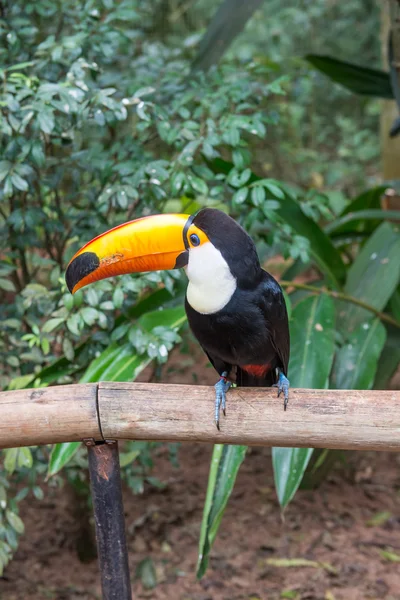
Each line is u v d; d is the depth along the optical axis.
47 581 3.85
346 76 4.77
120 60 4.40
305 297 3.74
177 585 3.80
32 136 3.08
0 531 3.08
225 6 4.20
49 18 4.05
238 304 2.30
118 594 2.41
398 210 4.76
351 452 4.59
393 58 4.33
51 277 3.22
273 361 2.59
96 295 3.00
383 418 2.18
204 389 2.32
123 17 3.49
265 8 9.58
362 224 5.11
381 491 4.54
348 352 3.75
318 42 9.84
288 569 3.89
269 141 8.09
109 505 2.38
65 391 2.32
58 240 3.64
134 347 3.13
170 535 4.17
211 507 3.00
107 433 2.30
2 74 3.03
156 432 2.29
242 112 3.73
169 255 2.32
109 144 3.82
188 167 3.31
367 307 3.89
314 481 4.20
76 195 3.40
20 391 2.36
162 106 3.59
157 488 4.58
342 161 9.30
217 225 2.26
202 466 4.84
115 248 2.31
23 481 4.57
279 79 3.70
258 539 4.14
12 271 3.50
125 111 3.08
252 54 7.59
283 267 6.12
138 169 3.18
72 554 4.07
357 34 10.06
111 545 2.40
